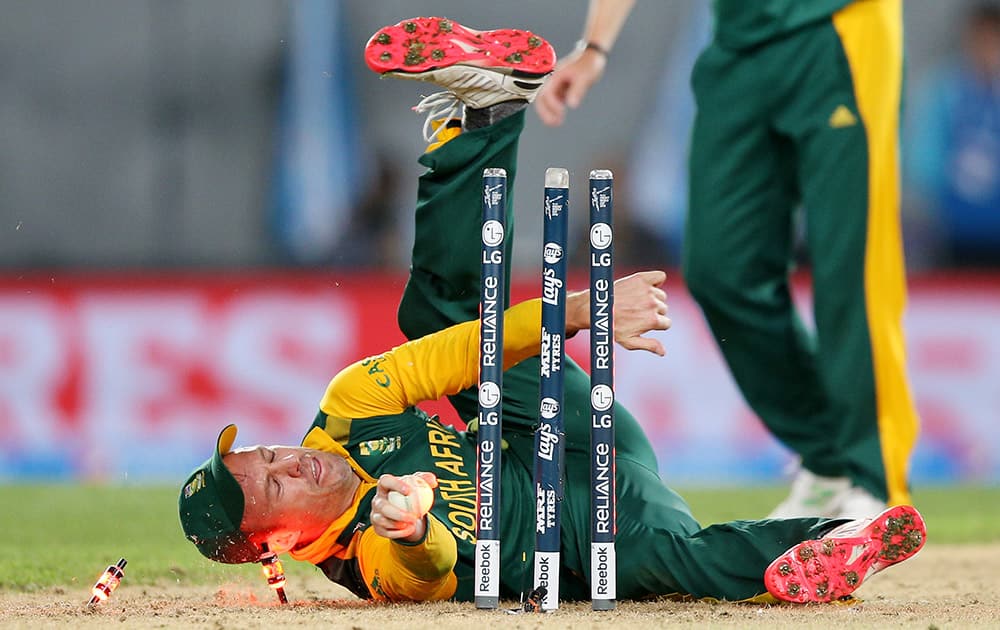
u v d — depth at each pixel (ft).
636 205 154.40
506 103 46.34
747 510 89.76
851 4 67.15
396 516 36.47
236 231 154.71
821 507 72.02
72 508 90.63
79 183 154.81
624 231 153.58
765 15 68.08
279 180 155.02
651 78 154.92
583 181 153.99
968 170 148.56
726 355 73.72
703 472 123.85
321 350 124.98
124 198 154.81
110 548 66.59
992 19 148.87
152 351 124.26
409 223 154.20
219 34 155.33
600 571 39.24
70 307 124.36
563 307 39.70
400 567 39.88
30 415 123.95
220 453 40.70
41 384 124.06
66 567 56.90
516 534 41.81
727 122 69.97
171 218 155.22
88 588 51.13
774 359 72.69
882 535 40.14
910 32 150.20
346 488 41.98
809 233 68.08
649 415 124.26
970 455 126.11
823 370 67.92
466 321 48.55
